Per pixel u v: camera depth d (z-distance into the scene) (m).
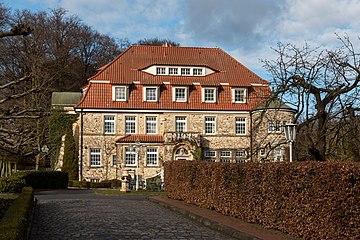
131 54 52.53
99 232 13.59
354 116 17.20
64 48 65.75
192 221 16.61
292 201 11.93
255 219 14.20
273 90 18.92
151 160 47.72
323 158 17.25
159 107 48.62
